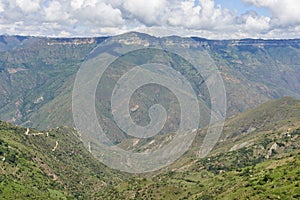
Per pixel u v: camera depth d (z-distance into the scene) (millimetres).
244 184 188375
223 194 189500
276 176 178250
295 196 146000
